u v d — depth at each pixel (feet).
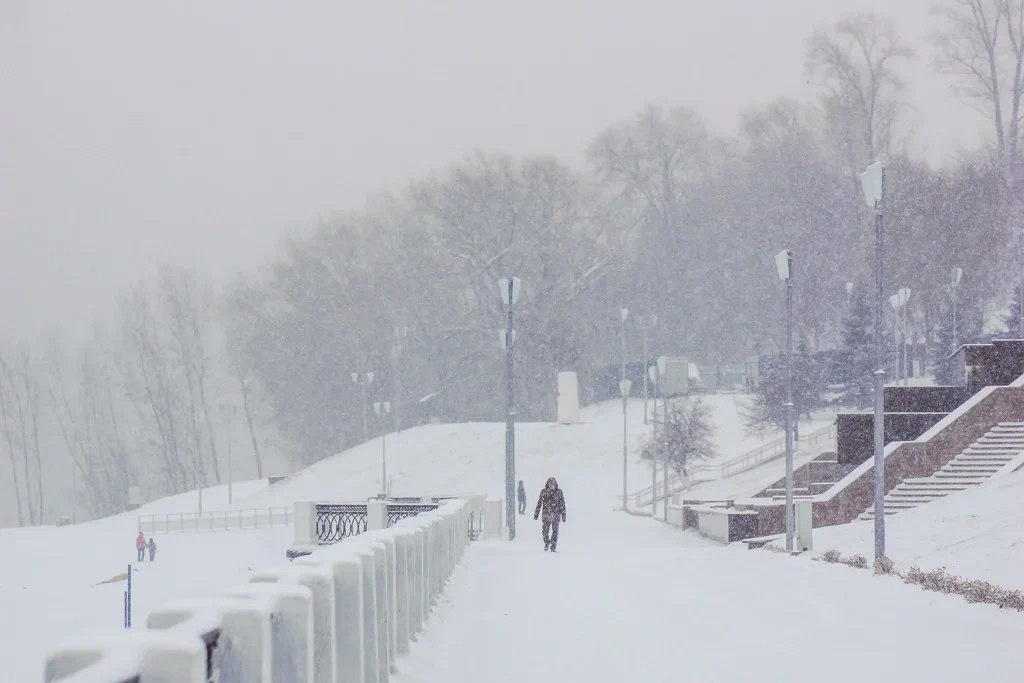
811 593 77.15
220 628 16.69
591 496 334.24
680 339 485.15
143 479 565.12
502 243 471.21
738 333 478.18
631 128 502.79
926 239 395.14
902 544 108.68
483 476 363.97
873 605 68.90
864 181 101.96
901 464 162.61
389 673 42.01
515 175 475.31
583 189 489.26
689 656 50.67
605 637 57.21
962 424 164.96
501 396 474.49
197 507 385.29
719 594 78.74
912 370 391.45
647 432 345.51
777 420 319.06
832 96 449.48
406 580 48.83
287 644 21.13
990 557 89.35
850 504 158.40
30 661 114.62
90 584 202.18
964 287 393.91
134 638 12.72
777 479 221.46
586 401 468.75
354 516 164.66
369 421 493.36
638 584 88.28
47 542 288.51
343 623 29.45
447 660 49.44
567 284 475.72
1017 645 51.29
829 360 376.07
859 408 362.53
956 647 51.52
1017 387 166.50
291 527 282.77
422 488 362.53
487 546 156.25
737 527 162.50
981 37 428.15
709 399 388.16
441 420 479.41
